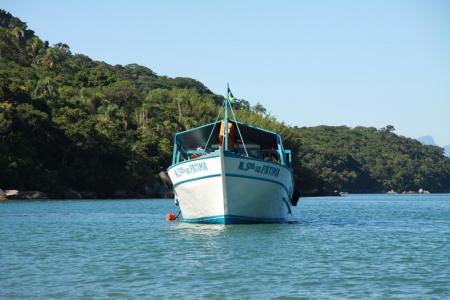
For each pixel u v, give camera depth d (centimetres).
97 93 16425
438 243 3092
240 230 3581
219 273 2172
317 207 8119
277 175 3794
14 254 2653
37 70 18175
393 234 3594
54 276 2120
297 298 1806
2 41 18775
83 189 12306
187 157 4534
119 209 6738
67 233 3603
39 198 10581
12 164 10412
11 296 1830
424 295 1842
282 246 2903
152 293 1866
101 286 1959
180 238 3225
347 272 2197
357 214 6072
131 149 13612
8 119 11038
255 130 4078
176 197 4309
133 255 2603
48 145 11706
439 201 11969
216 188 3597
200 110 18288
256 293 1866
